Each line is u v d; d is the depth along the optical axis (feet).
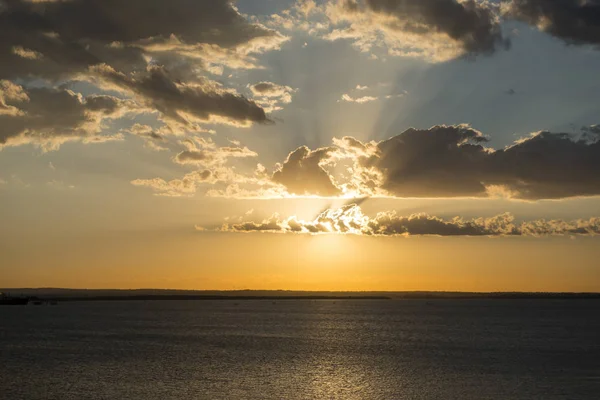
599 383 249.34
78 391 228.22
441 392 232.53
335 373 277.23
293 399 218.59
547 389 236.43
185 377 260.83
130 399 215.10
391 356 346.13
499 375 272.51
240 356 339.16
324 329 583.58
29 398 216.33
